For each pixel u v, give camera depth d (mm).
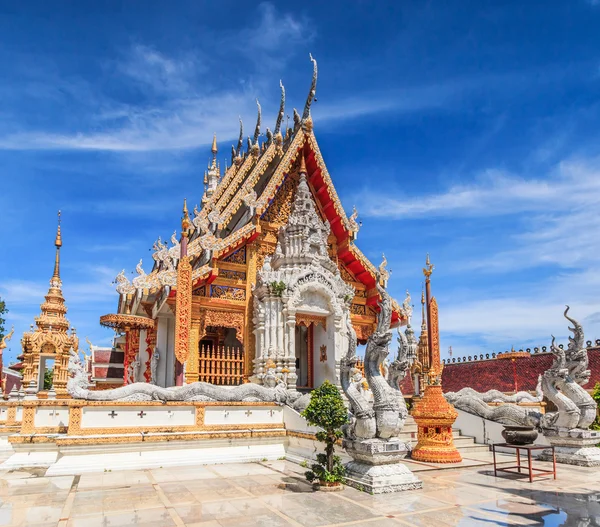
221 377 21609
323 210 25984
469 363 31828
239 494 10750
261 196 23094
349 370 12703
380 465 11359
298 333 25203
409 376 33719
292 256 21828
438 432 15234
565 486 11602
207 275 21188
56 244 25375
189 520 8789
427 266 22875
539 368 26531
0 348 31391
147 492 10992
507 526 8414
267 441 16109
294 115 25656
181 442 14898
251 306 22531
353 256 25312
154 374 22734
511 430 12977
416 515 9086
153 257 20766
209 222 24000
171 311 23250
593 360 24375
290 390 17969
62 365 23453
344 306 22172
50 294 24531
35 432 15562
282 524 8555
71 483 12023
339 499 10281
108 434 14305
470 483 11914
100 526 8469
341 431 11820
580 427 15336
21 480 12461
